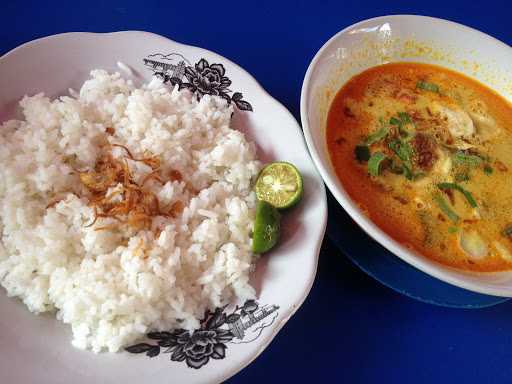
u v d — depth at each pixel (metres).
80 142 0.22
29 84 0.24
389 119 0.27
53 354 0.18
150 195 0.22
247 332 0.19
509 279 0.22
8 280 0.19
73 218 0.21
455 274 0.19
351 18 0.35
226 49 0.31
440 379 0.21
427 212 0.24
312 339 0.22
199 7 0.33
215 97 0.26
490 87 0.30
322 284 0.23
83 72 0.26
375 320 0.22
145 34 0.26
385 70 0.30
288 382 0.20
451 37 0.30
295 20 0.34
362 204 0.24
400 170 0.25
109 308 0.19
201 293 0.21
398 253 0.19
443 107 0.28
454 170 0.26
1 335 0.18
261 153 0.25
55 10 0.31
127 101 0.24
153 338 0.19
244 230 0.22
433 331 0.23
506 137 0.28
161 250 0.20
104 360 0.18
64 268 0.20
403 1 0.38
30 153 0.22
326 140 0.26
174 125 0.24
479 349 0.22
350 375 0.21
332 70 0.27
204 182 0.24
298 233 0.22
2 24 0.29
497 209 0.25
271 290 0.20
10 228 0.20
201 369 0.17
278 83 0.30
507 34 0.37
